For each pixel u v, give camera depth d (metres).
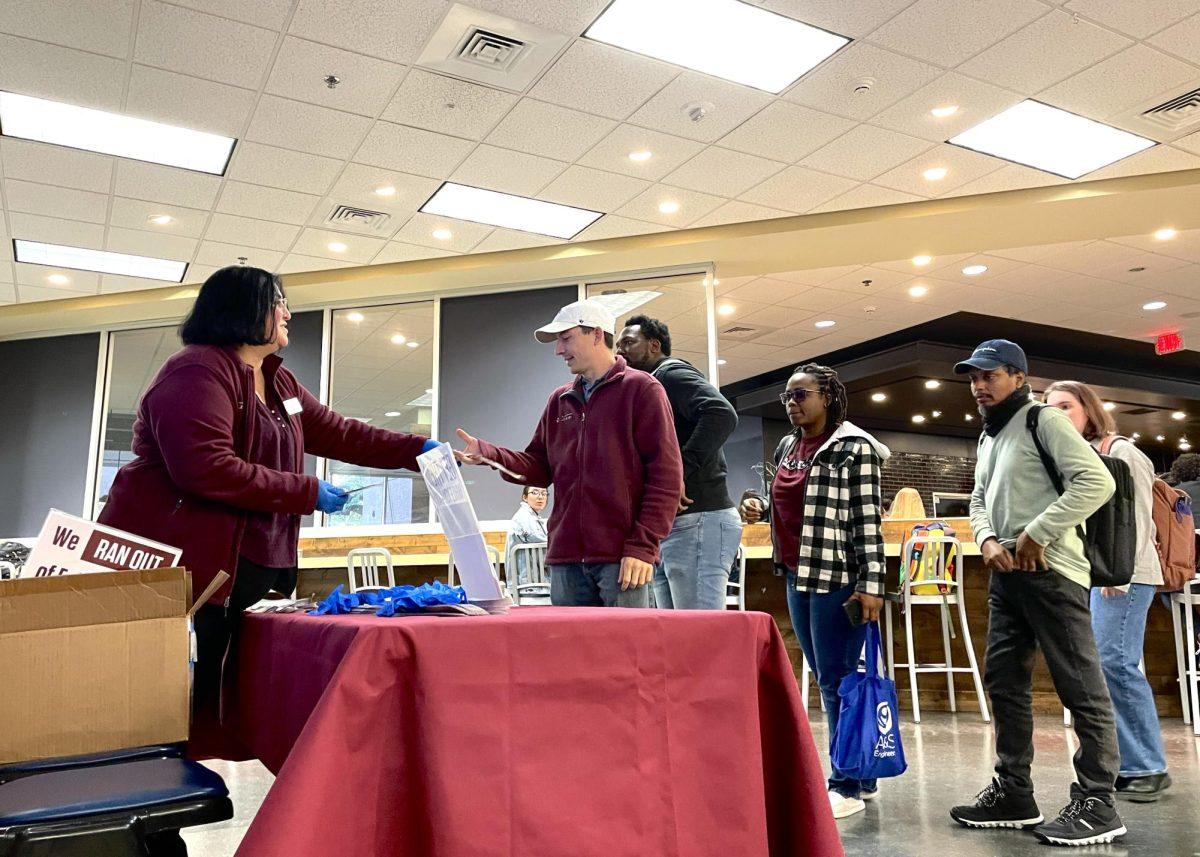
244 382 1.63
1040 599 2.44
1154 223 6.26
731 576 5.08
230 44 4.16
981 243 6.56
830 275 7.52
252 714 1.43
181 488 1.49
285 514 1.65
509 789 1.02
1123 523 2.50
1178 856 2.22
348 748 0.96
